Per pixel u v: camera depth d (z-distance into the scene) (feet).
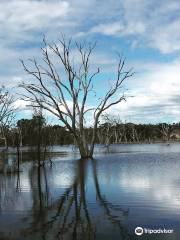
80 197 55.72
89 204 49.90
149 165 109.09
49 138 154.51
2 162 127.85
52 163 130.93
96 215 43.34
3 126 186.09
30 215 44.27
